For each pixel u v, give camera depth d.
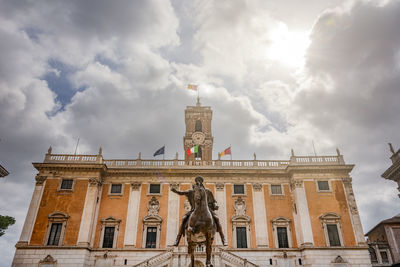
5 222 42.12
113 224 38.38
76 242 35.94
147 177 41.84
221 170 41.75
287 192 41.28
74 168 40.66
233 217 38.88
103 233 37.91
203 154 55.75
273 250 36.88
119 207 39.69
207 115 60.44
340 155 42.66
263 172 41.94
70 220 37.28
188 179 41.78
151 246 37.28
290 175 41.81
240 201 40.19
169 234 37.78
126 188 41.09
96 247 36.97
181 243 36.81
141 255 36.31
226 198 40.53
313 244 36.22
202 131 58.56
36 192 38.97
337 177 40.81
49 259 34.66
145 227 38.16
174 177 41.91
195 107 61.50
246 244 37.72
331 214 37.97
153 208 39.50
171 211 39.38
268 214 39.62
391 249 37.84
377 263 37.53
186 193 12.77
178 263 31.72
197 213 11.66
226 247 37.03
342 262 35.06
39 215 37.59
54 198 38.75
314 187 40.00
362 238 36.75
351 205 38.78
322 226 37.31
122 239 37.59
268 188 41.41
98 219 38.91
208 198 12.84
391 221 39.31
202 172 42.06
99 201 40.03
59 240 35.97
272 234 38.34
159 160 43.78
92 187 39.44
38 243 35.88
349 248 35.84
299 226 37.75
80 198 38.75
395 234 38.69
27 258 34.78
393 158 34.09
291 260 36.34
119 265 35.75
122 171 41.75
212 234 11.54
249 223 38.72
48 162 41.66
